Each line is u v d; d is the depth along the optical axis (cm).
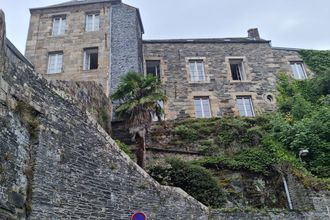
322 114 1532
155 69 2044
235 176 1348
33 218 630
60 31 1931
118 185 844
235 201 1268
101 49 1828
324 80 1911
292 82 2000
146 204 891
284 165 1305
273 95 1942
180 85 1928
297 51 2169
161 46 2062
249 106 1919
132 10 1983
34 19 1964
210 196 1134
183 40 2092
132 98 1338
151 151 1458
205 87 1934
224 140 1555
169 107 1847
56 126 741
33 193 644
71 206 714
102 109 1429
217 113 1856
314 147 1393
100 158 826
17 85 669
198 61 2044
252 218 1027
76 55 1820
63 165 727
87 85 1302
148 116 1276
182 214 967
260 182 1334
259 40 2138
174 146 1548
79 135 793
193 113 1838
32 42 1880
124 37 1873
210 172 1299
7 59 650
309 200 1095
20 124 660
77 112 811
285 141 1474
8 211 582
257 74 2014
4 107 623
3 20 646
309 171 1310
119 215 816
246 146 1527
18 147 642
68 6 1988
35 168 662
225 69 2011
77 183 745
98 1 1992
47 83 755
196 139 1579
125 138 1486
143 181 913
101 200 787
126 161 894
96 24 1944
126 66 1769
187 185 1146
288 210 1054
